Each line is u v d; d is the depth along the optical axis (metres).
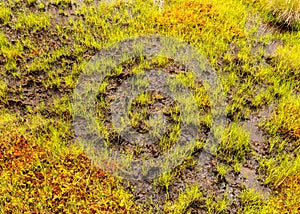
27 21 10.07
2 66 8.83
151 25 10.45
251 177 7.09
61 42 9.70
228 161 7.27
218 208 6.42
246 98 8.72
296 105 8.45
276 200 6.57
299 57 9.73
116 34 10.09
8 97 8.14
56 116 7.85
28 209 6.10
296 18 11.06
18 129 7.34
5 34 9.71
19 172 6.54
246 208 6.49
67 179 6.52
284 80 9.23
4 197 6.19
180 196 6.54
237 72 9.44
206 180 6.95
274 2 11.47
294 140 7.82
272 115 8.36
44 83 8.51
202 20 10.73
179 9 11.07
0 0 10.77
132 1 11.48
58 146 7.06
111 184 6.61
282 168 7.14
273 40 10.72
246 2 12.07
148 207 6.43
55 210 6.12
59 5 10.88
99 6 11.12
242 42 10.29
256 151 7.58
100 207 6.20
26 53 9.27
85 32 10.15
